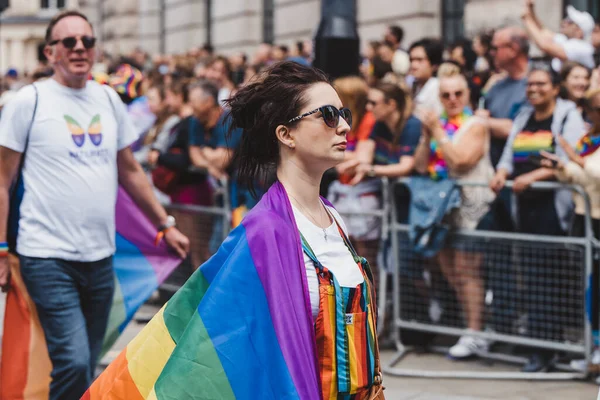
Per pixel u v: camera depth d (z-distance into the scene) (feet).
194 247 22.04
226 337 7.50
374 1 42.63
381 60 22.36
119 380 8.07
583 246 15.78
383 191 17.95
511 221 17.01
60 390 12.30
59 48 12.44
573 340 16.21
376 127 18.01
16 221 12.51
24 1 131.44
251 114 8.07
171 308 8.07
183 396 7.47
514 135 17.10
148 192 13.98
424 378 16.49
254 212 7.80
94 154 12.66
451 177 17.28
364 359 7.78
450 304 17.78
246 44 58.80
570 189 15.80
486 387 15.78
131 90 23.44
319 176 7.97
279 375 7.37
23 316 12.50
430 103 19.71
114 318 14.89
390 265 18.20
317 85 7.81
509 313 16.92
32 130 12.31
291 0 51.65
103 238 12.80
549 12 31.81
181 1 69.67
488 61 24.88
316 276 7.68
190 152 21.54
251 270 7.56
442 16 39.86
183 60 35.70
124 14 82.43
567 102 16.87
